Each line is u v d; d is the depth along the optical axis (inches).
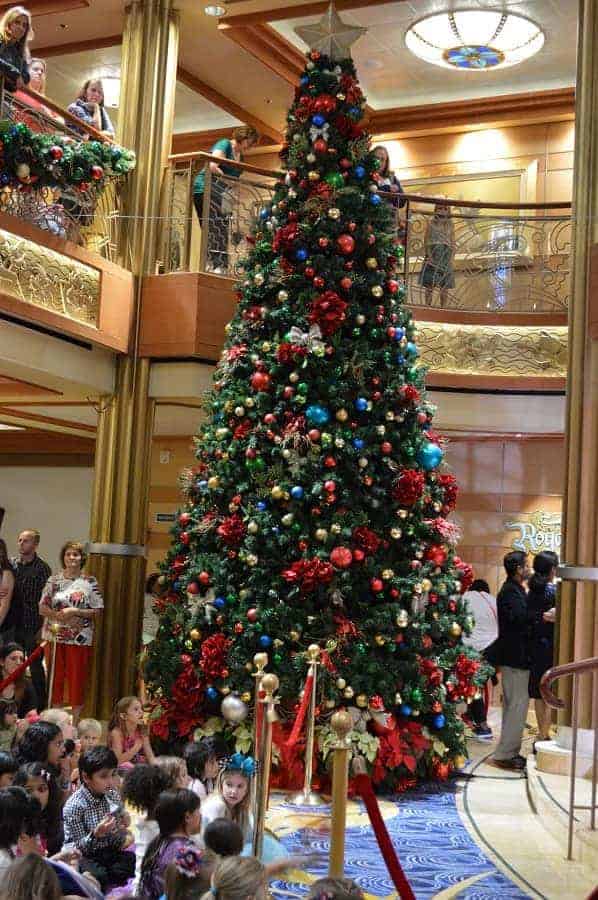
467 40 520.4
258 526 342.3
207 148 637.3
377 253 363.3
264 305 365.7
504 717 395.5
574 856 264.2
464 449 564.1
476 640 443.5
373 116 593.3
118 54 553.0
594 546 357.7
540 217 471.8
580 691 347.9
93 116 447.2
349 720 174.9
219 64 547.2
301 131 369.1
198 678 346.6
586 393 366.9
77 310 402.3
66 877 166.7
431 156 598.5
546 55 535.5
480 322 454.0
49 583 390.0
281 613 335.0
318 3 469.7
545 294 469.1
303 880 235.0
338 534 338.6
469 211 565.9
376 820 153.9
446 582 360.2
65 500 646.5
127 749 313.0
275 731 331.9
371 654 340.8
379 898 225.5
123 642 427.8
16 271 370.3
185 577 357.1
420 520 354.9
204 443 369.7
